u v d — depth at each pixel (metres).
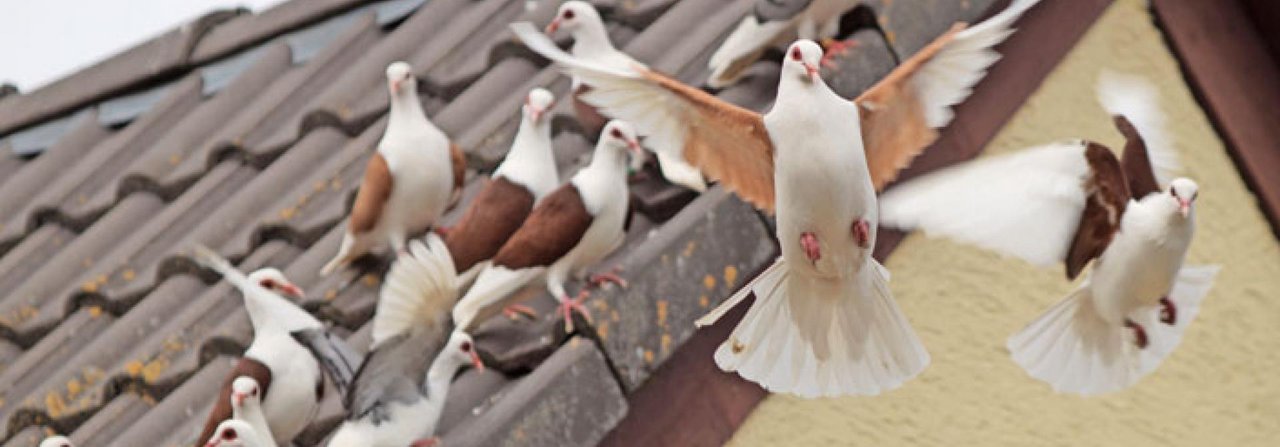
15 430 9.10
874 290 6.17
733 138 6.05
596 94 6.06
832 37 8.55
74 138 11.99
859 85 8.30
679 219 7.84
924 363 6.20
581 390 7.32
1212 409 8.89
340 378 8.22
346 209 9.51
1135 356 6.60
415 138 8.90
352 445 7.38
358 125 10.38
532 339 7.73
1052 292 8.52
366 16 11.45
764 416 7.80
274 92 11.07
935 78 6.12
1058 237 6.36
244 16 12.30
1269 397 8.98
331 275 9.07
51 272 10.37
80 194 11.16
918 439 8.20
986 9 8.73
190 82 11.88
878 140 6.16
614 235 8.05
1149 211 6.36
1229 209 9.31
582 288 7.72
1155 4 9.25
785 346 6.25
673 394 7.54
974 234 6.20
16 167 12.35
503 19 10.67
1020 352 6.62
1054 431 8.45
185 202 10.38
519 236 8.00
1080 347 6.62
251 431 7.65
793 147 5.81
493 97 9.96
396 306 7.60
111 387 8.97
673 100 6.04
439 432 7.53
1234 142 9.33
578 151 9.23
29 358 9.69
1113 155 6.39
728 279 7.70
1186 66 9.30
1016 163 6.36
